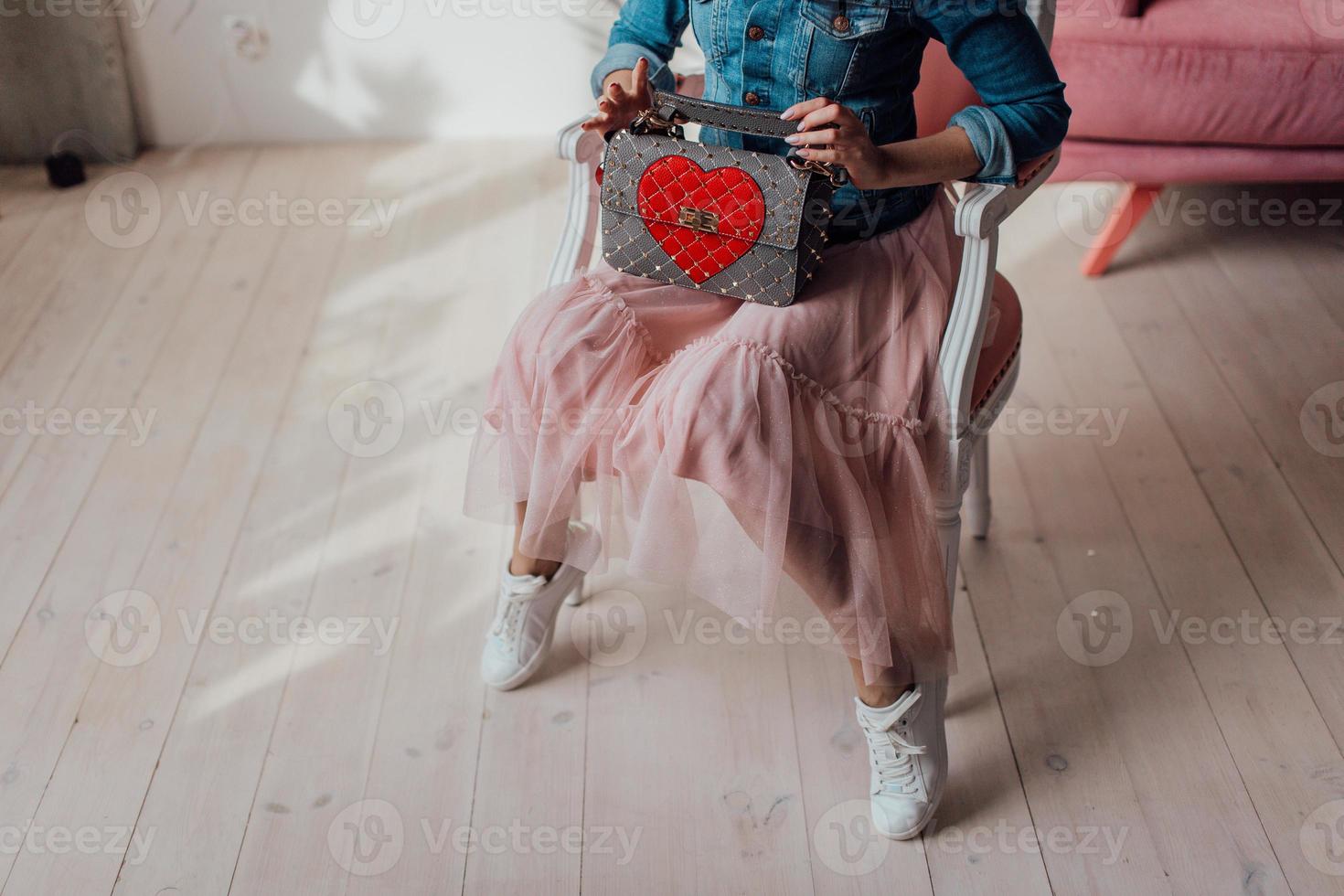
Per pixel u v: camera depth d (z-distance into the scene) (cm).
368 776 144
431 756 147
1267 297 224
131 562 173
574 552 141
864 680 131
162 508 182
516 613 152
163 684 155
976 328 128
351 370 212
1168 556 172
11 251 243
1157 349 212
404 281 236
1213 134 209
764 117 119
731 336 125
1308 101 202
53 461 190
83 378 209
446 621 165
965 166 124
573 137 138
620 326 132
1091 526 178
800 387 126
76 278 236
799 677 157
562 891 131
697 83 154
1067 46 206
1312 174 213
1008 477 186
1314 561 171
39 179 269
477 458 141
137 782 143
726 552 129
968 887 132
